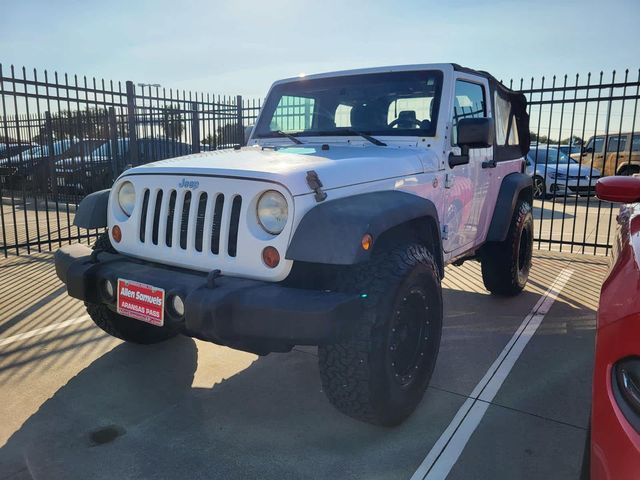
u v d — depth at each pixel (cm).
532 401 307
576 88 711
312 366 356
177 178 270
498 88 452
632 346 146
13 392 313
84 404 301
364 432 274
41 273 596
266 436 270
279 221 240
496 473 240
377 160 293
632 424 141
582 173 1459
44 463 246
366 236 227
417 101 359
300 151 330
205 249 258
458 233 385
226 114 1033
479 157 406
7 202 1320
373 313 243
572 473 240
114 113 896
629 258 182
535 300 505
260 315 223
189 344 389
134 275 262
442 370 348
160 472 241
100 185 1070
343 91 386
